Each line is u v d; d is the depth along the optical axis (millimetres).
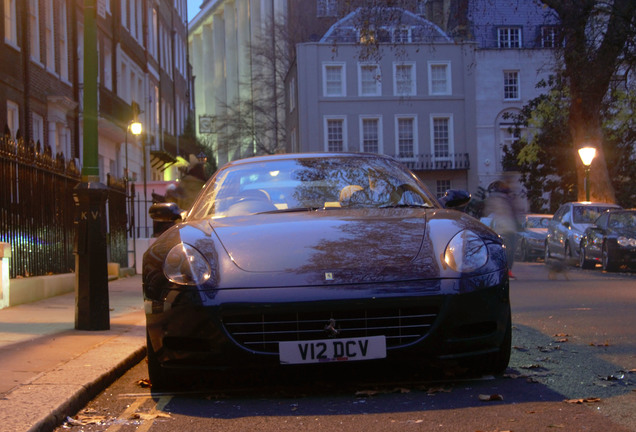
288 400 4504
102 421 4191
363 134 51500
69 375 4930
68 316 8516
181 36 47875
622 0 21000
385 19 23656
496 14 52031
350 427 3840
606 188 24922
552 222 23031
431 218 5176
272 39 62500
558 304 9523
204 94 122500
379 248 4680
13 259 10500
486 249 4758
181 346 4543
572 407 4113
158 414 4293
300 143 51500
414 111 51531
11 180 10484
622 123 31578
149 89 35094
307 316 4367
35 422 3787
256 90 63031
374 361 4430
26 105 19438
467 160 51625
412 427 3795
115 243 16531
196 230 5121
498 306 4586
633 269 18500
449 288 4438
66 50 23000
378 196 5812
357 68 51375
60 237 12617
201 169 16766
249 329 4410
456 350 4465
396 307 4355
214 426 3988
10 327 7465
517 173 15055
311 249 4676
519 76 51812
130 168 30375
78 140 23875
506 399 4336
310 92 51094
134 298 11180
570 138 36406
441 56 51625
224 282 4480
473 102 51656
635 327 7145
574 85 23531
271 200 5750
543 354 5797
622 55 22125
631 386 4605
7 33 18453
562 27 22859
